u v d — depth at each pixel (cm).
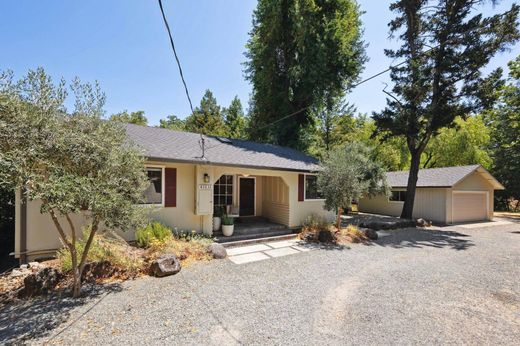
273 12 1605
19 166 320
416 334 329
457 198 1514
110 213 398
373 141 2422
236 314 370
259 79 1809
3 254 716
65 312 364
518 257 732
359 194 925
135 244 664
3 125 326
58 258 526
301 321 355
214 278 514
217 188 1072
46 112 370
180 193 786
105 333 315
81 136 378
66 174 356
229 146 1038
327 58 1634
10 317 349
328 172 925
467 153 2186
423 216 1593
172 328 329
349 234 934
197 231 811
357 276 546
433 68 1268
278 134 1759
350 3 1675
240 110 3266
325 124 2300
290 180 1011
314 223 970
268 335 319
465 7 1212
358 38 1728
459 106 1277
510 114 2125
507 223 1496
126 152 435
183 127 3306
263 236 909
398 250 797
